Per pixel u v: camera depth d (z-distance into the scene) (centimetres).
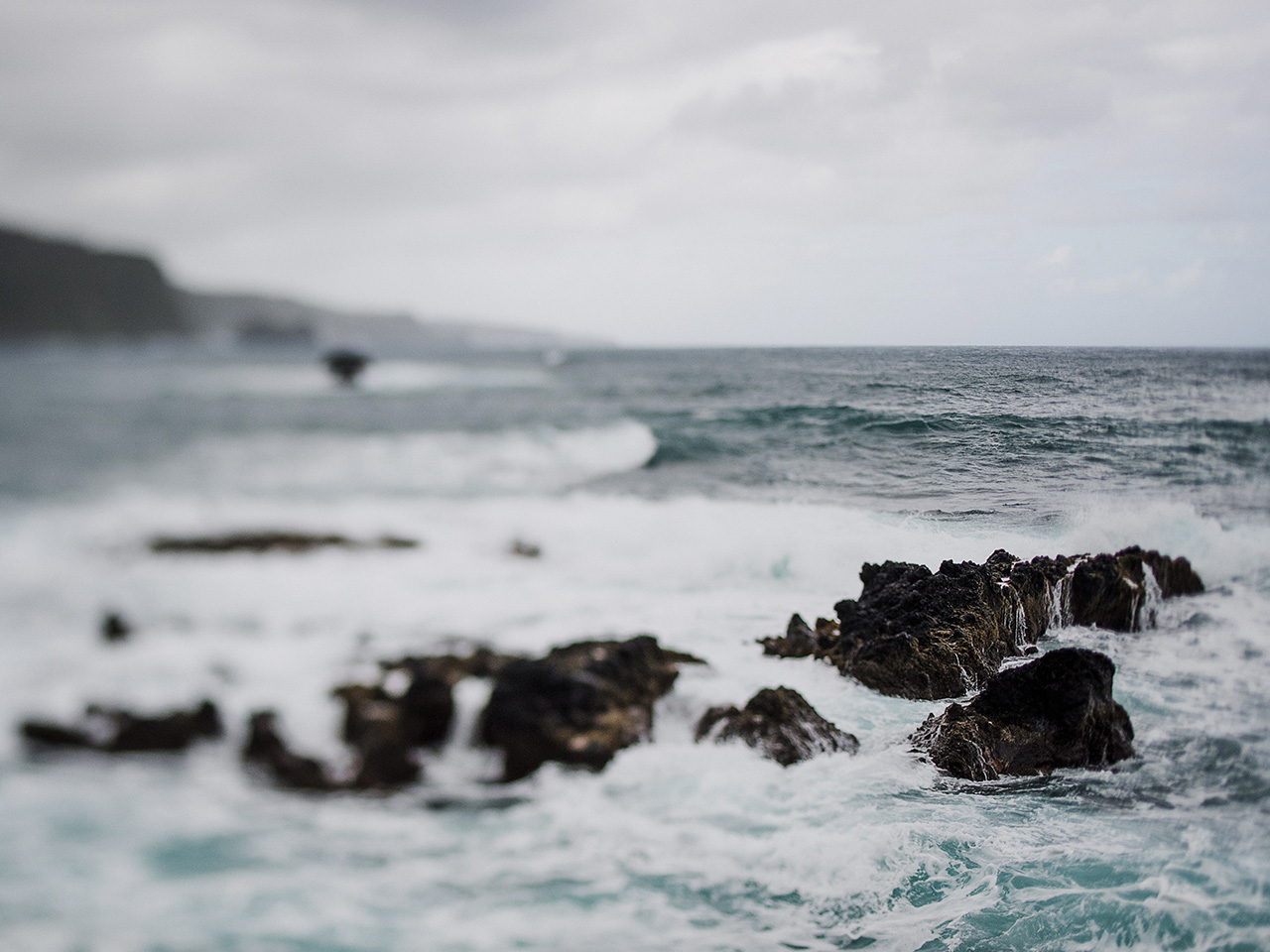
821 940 429
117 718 816
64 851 625
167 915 545
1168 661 537
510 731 695
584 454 1773
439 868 565
